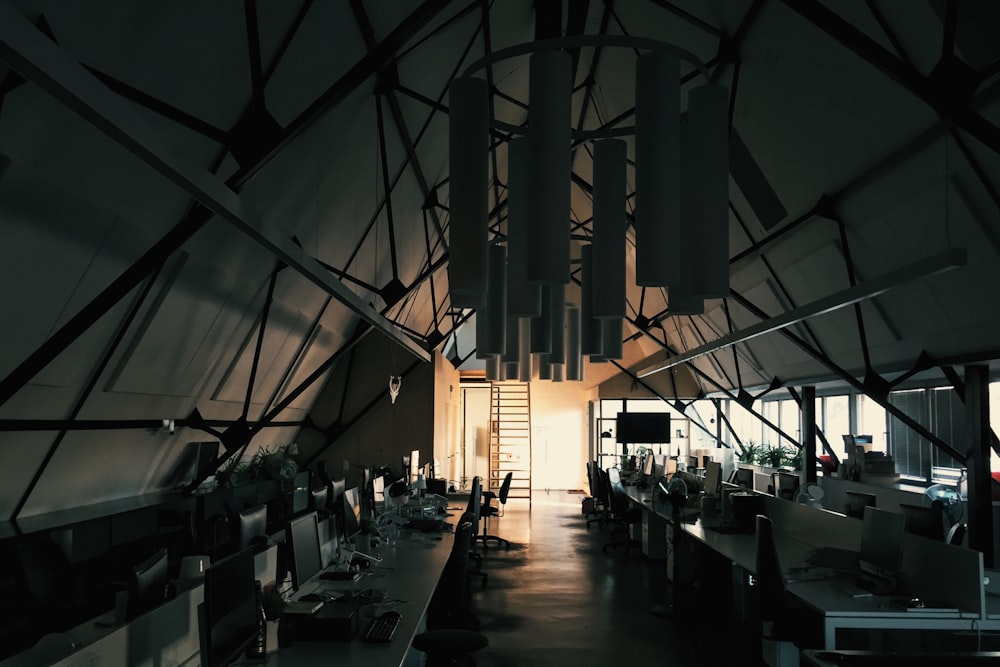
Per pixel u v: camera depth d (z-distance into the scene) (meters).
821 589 4.52
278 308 7.14
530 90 2.04
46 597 4.09
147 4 3.12
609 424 17.80
